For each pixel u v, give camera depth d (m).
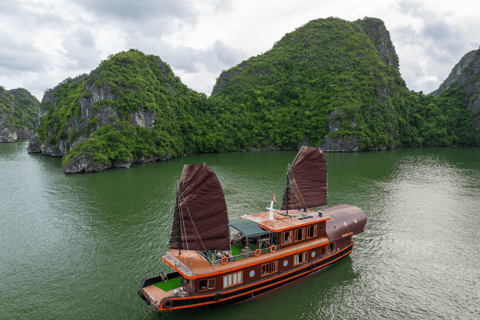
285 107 158.12
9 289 24.31
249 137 145.88
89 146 80.06
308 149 26.94
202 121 137.12
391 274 25.98
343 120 132.25
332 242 25.62
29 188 58.25
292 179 26.83
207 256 20.89
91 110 100.19
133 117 99.19
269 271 22.20
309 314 20.59
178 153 114.50
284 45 196.62
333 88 143.50
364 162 92.06
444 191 54.22
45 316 20.89
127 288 24.19
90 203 47.47
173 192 54.34
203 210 19.73
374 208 44.25
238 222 23.45
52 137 114.81
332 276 25.31
